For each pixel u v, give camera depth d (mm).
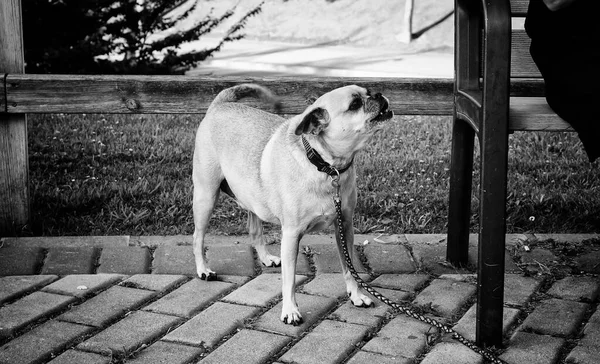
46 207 4621
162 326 3209
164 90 4266
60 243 4082
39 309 3322
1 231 4312
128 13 8953
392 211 4645
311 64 13258
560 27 3115
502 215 2922
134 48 9336
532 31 3232
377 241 4195
